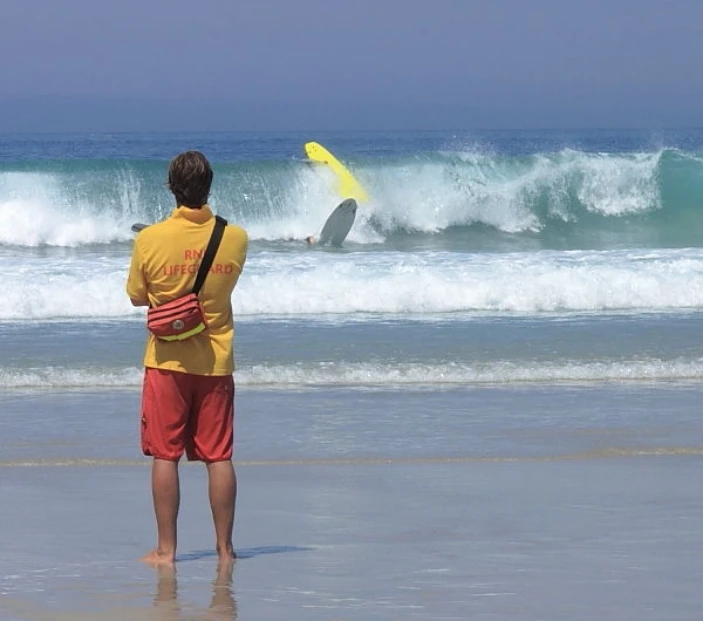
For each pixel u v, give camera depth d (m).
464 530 17.67
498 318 41.25
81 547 16.62
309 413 27.92
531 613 13.25
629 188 76.69
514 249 66.12
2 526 17.91
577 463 23.08
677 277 45.59
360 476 21.94
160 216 69.75
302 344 35.94
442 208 74.12
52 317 40.81
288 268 46.31
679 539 16.97
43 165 71.88
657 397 30.06
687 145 182.75
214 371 15.74
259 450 24.20
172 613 13.27
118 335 37.31
